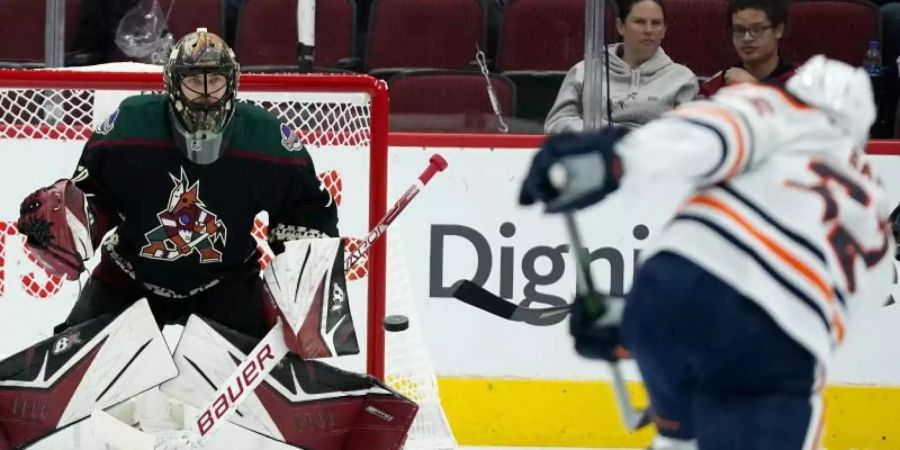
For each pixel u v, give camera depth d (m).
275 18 17.34
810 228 8.62
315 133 13.89
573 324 9.52
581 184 8.20
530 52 16.80
